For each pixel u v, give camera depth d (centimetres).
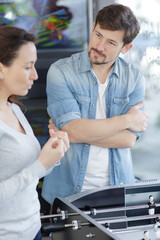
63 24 384
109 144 215
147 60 370
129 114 215
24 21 383
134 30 204
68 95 215
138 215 201
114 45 201
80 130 210
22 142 147
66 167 220
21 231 149
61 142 149
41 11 382
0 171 144
